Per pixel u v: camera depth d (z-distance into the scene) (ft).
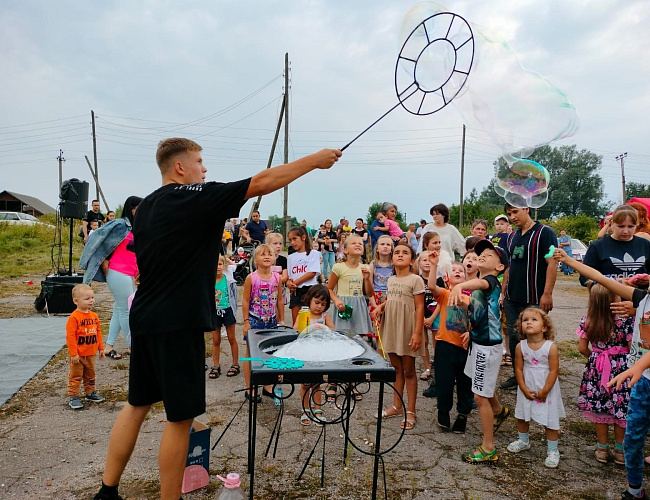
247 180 7.08
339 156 7.64
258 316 13.46
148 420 11.76
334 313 14.29
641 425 8.23
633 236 11.08
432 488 8.79
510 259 14.07
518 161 12.81
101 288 36.88
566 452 10.39
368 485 8.87
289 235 16.31
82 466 9.45
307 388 10.46
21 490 8.54
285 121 66.08
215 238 7.24
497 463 9.82
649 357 7.58
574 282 47.80
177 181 8.00
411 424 11.61
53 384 14.48
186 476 8.42
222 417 11.89
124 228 17.10
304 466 9.16
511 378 14.55
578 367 16.71
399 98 8.54
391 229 29.32
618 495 8.63
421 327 11.58
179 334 6.91
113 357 17.20
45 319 24.43
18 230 71.82
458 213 126.21
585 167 152.46
